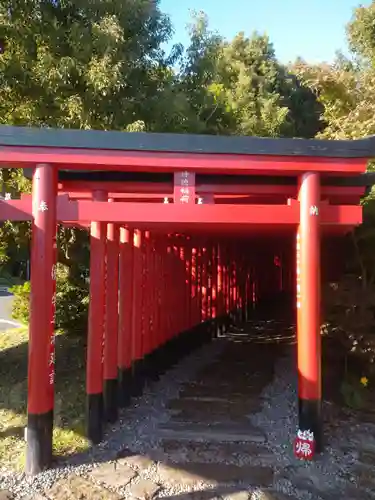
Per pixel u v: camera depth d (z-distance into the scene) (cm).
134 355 791
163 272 948
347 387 768
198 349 1164
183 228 746
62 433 625
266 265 2203
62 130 521
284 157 545
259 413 717
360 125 873
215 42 1196
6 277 2806
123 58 833
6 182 896
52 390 541
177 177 550
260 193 621
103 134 524
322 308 907
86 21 857
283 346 1216
